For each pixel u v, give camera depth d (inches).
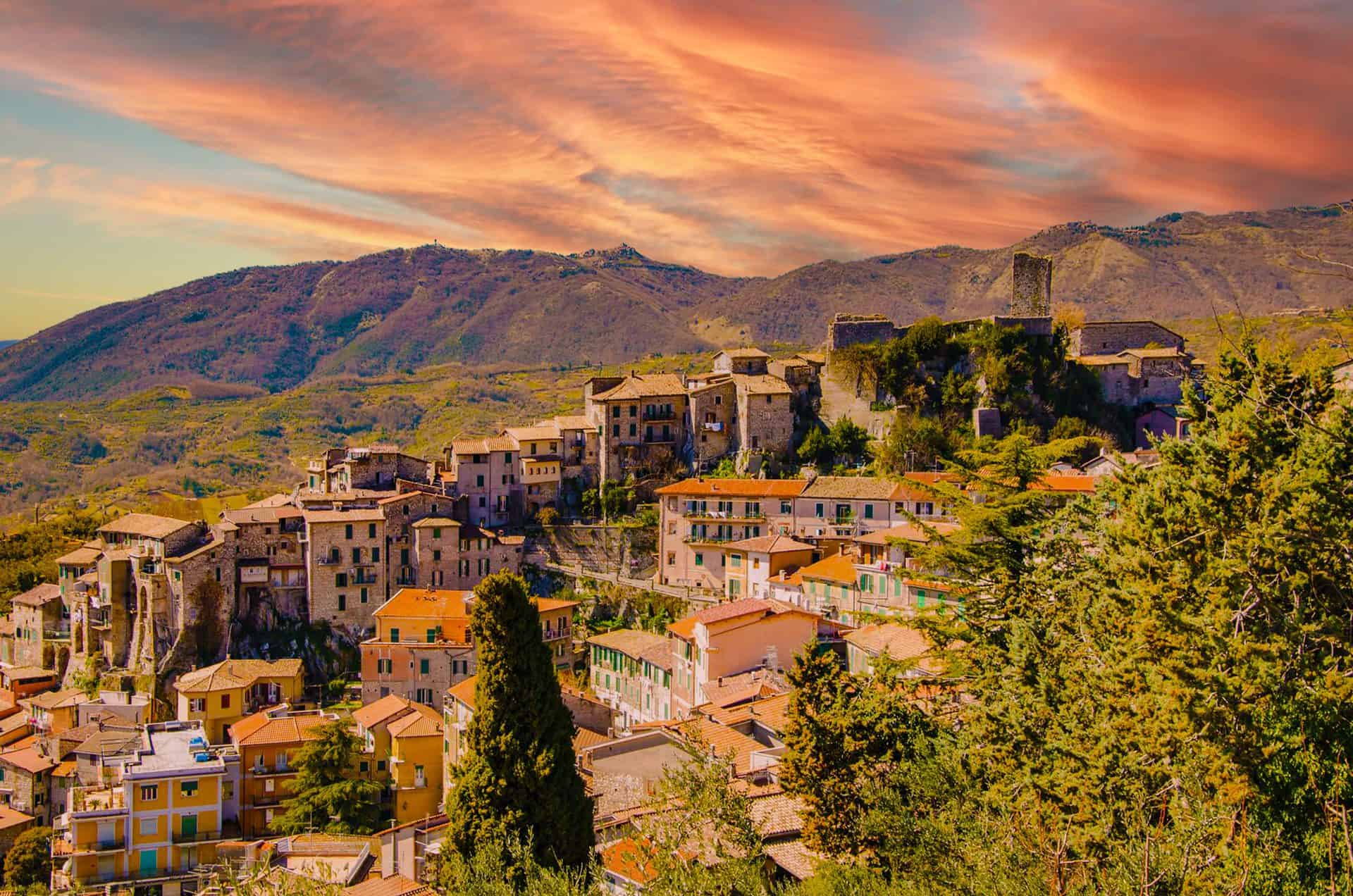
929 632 2209.6
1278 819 1428.4
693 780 1743.4
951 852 1644.9
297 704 5206.7
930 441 6043.3
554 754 2137.1
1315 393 2017.7
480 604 2165.4
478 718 2149.4
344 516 5841.5
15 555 7480.3
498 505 6510.8
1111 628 1868.8
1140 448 6314.0
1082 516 2185.0
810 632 3737.7
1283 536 1748.3
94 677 5777.6
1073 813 1562.5
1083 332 6978.4
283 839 3555.6
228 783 4313.5
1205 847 1369.3
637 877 1903.3
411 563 5954.7
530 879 1750.7
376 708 4626.0
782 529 5452.8
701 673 3683.6
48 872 4379.9
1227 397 2129.7
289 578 5851.4
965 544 2178.9
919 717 2113.7
